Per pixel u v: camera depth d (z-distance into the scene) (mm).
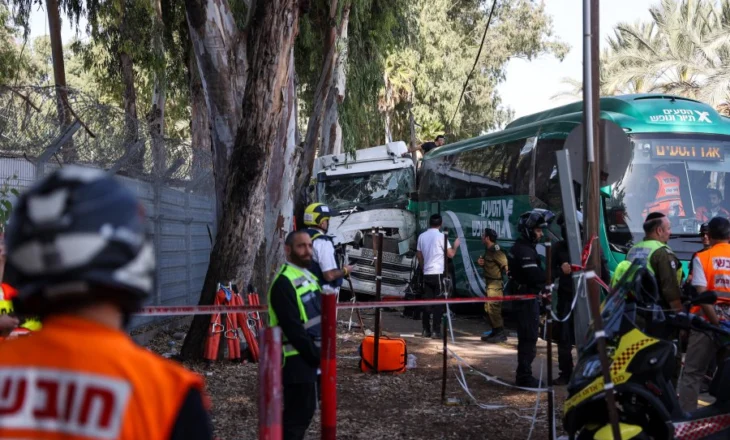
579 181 7512
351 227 19828
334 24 17078
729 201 12734
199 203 16625
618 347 5066
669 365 5098
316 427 7500
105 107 8961
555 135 14500
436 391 9156
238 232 10844
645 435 4891
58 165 8914
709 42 29500
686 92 29281
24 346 1567
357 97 20391
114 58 21812
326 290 4367
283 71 10531
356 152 21562
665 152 12695
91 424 1510
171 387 1595
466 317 18625
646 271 6016
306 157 17719
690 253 12375
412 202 21453
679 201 12586
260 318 11727
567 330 9289
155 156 12391
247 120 10516
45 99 8438
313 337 5258
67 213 1524
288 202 13617
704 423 5238
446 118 38438
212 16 10938
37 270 1522
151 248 1661
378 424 7613
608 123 7539
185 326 14555
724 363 5391
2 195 7945
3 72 22688
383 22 20484
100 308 1586
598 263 7020
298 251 5305
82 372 1531
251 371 10336
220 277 10922
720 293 7211
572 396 5141
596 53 7211
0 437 1492
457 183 18812
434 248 13969
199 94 19969
